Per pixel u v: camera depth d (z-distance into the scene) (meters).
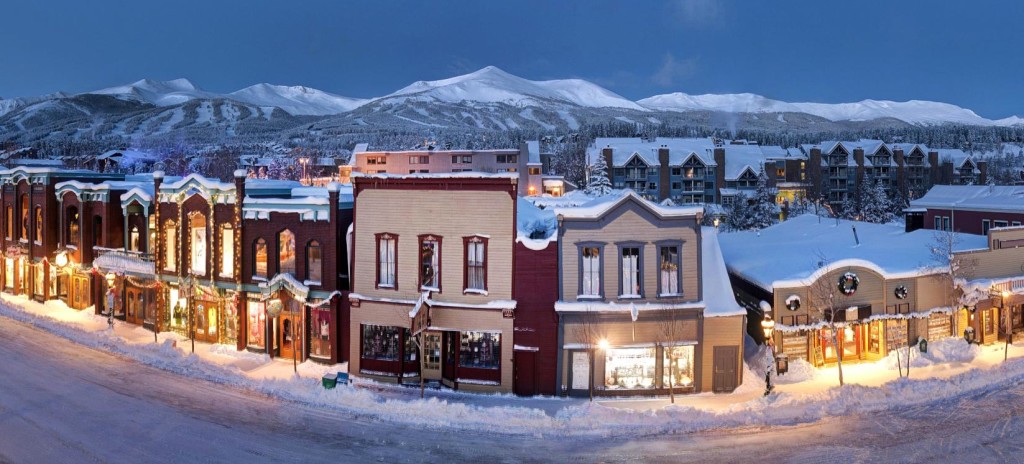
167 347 33.09
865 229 43.16
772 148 130.38
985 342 33.84
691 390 27.88
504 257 28.09
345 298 31.36
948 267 32.50
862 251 35.78
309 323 32.09
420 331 27.25
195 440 22.47
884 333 31.72
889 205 100.50
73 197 43.28
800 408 25.12
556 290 27.84
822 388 28.02
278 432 23.28
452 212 28.64
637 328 27.61
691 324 27.83
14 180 47.59
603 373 27.61
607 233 27.66
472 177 28.23
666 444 22.39
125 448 21.73
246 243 33.84
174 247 36.78
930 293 32.34
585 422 24.06
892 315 31.33
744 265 35.16
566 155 152.75
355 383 29.28
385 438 22.89
